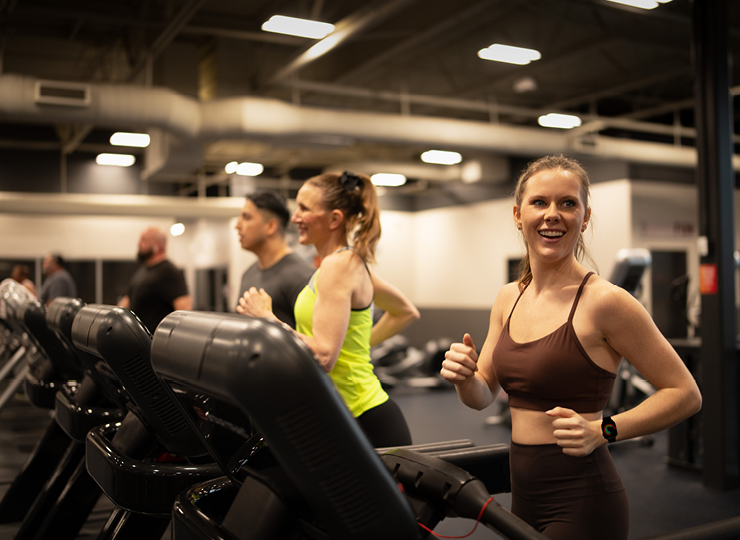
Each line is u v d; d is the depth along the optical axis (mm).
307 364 708
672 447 4297
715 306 3783
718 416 3752
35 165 11312
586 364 1164
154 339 901
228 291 12742
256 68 8219
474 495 909
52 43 7566
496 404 6656
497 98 9461
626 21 6598
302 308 1829
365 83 8703
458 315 12281
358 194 1931
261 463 882
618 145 8922
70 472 2197
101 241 12383
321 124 7277
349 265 1729
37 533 2109
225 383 705
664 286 9867
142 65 7715
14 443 4676
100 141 11133
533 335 1244
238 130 6930
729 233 3811
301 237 1982
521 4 6250
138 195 12203
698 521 3189
